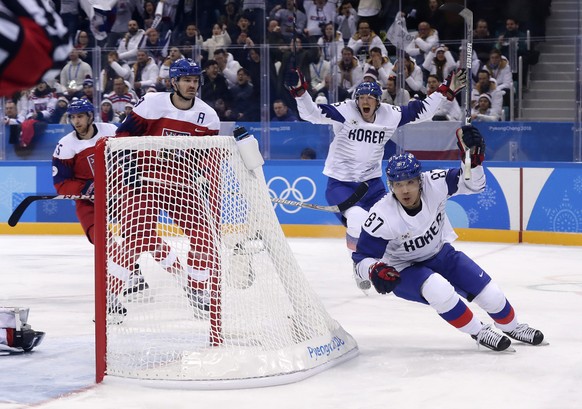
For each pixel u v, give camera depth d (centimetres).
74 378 1360
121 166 1396
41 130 3919
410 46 3706
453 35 3856
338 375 1375
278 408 1188
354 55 3719
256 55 3756
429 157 3575
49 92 3966
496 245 3453
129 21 4156
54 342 1656
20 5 616
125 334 1352
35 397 1244
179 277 1403
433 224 1498
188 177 1444
